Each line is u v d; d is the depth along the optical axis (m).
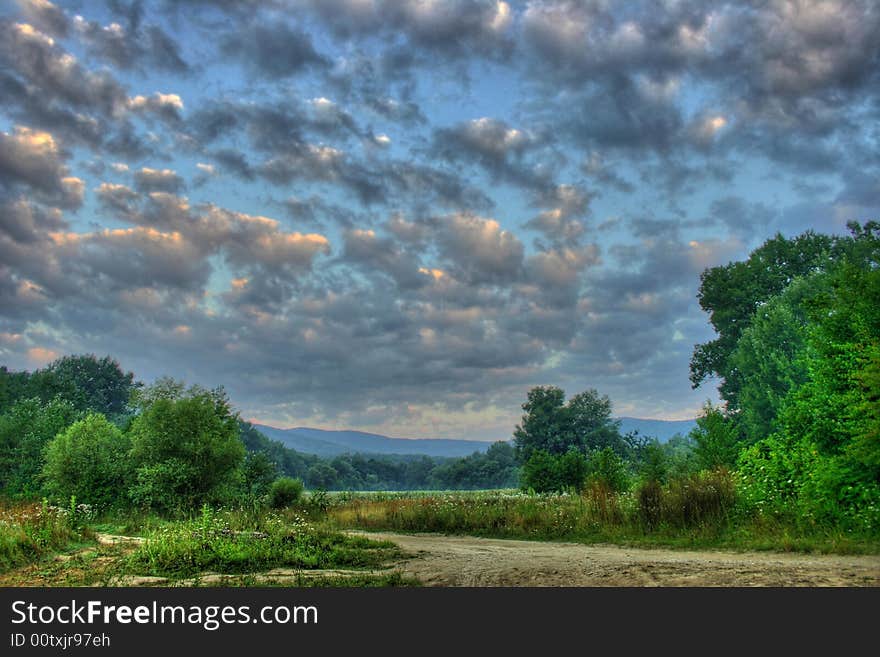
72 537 15.20
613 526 17.75
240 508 27.89
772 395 45.31
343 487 147.62
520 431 89.31
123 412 99.69
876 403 14.38
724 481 17.22
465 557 13.15
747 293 60.12
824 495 14.48
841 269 18.50
